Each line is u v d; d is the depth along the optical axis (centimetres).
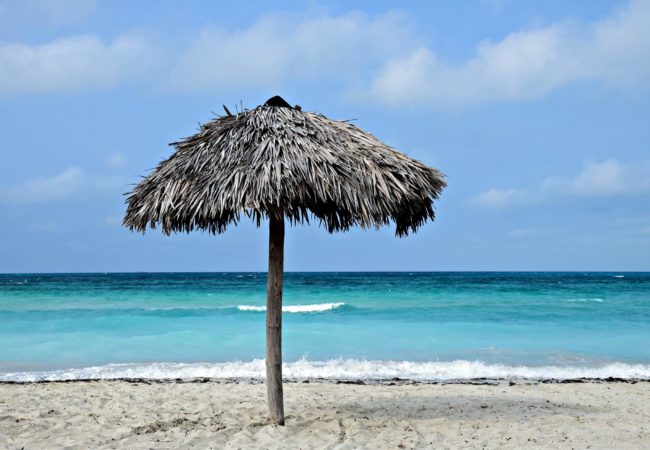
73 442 623
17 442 623
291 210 571
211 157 588
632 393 970
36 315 2205
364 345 1570
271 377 675
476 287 4319
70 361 1374
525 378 1172
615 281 6003
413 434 659
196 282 5753
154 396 909
